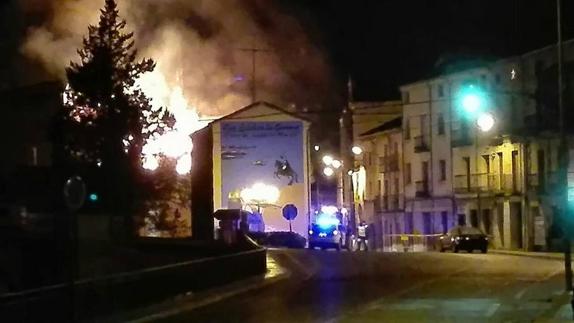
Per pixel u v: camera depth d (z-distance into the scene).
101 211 40.97
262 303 24.50
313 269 36.91
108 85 42.69
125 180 42.03
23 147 46.59
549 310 20.78
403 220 78.88
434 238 70.62
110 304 22.17
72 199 19.66
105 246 35.62
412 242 74.88
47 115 46.75
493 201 65.81
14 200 41.12
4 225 33.62
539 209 60.38
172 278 26.08
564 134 25.55
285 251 50.88
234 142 65.12
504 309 21.12
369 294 25.75
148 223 45.75
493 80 64.88
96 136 41.97
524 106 61.41
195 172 64.56
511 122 62.50
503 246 64.56
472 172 68.88
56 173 41.44
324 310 21.92
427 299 23.83
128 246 37.28
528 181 61.56
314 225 65.62
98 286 21.62
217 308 23.66
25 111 47.06
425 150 74.94
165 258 36.22
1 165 45.72
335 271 35.50
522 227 62.38
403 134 78.56
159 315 22.22
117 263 33.97
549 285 27.66
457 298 23.95
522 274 32.41
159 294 25.12
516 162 63.34
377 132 83.06
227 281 30.94
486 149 66.88
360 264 39.00
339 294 26.11
